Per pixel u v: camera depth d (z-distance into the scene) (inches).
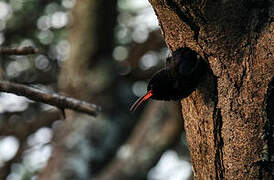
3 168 562.3
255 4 245.4
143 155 502.6
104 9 532.4
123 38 574.2
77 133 525.7
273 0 247.0
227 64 250.7
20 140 583.5
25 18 556.1
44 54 563.5
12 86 271.9
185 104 269.7
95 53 542.3
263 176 242.4
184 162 528.7
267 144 241.6
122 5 562.3
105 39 543.8
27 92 273.3
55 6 557.6
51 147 553.9
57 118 574.9
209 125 256.5
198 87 259.3
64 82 546.3
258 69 243.9
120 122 542.3
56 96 276.5
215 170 256.2
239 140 246.2
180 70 257.0
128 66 569.0
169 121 507.2
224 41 248.4
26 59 554.3
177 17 251.8
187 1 242.7
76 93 540.4
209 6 241.9
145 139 510.0
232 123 248.1
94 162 518.6
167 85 277.0
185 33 256.7
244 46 247.0
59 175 499.5
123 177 499.2
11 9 553.9
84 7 534.9
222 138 252.7
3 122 583.8
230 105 249.1
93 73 542.0
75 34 543.5
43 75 564.7
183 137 526.3
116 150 532.4
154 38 562.9
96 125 529.0
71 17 546.3
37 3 554.9
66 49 565.6
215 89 255.8
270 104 242.4
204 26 247.9
